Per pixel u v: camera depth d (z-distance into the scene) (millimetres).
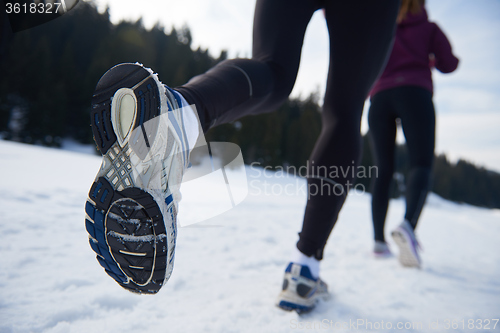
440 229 4156
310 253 804
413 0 1599
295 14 755
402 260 1451
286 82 729
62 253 1067
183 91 509
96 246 499
